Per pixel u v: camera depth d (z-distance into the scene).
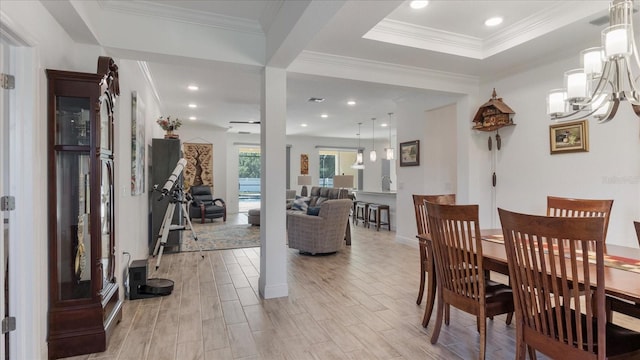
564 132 3.59
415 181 5.72
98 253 2.36
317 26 2.42
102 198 2.47
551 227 1.51
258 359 2.26
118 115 3.06
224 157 10.04
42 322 2.15
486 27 3.36
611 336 1.61
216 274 4.16
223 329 2.68
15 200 1.99
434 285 2.70
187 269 4.38
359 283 3.84
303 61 3.62
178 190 4.60
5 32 1.80
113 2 2.73
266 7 2.86
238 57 3.20
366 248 5.68
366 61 3.83
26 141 2.00
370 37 3.26
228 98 6.12
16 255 1.99
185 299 3.32
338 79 3.83
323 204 5.07
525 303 1.73
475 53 3.71
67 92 2.25
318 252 5.06
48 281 2.23
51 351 2.23
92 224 2.35
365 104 6.56
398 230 6.19
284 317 2.91
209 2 2.79
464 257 2.18
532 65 3.90
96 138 2.33
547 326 1.64
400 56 3.70
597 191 3.32
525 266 1.69
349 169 12.40
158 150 5.43
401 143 6.07
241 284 3.79
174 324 2.77
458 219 2.15
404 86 4.12
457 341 2.50
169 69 4.48
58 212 2.32
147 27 2.88
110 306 2.58
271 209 3.37
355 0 2.12
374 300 3.32
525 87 4.00
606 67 2.05
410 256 5.12
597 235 1.38
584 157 3.43
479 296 2.10
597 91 2.12
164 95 5.93
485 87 4.50
